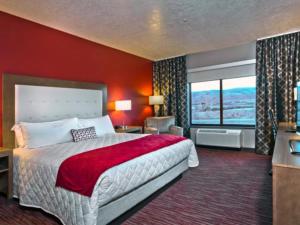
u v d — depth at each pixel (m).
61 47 3.65
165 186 2.78
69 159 1.98
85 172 1.75
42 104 3.23
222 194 2.53
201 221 1.94
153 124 5.19
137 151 2.29
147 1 2.68
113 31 3.71
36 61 3.27
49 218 2.03
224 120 5.33
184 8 2.89
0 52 2.86
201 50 5.07
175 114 5.70
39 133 2.75
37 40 3.29
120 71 4.95
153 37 4.07
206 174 3.28
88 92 4.00
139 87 5.59
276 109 4.29
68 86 3.67
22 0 2.60
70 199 1.75
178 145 2.94
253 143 4.83
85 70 4.08
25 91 3.04
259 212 2.08
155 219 1.99
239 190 2.64
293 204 1.26
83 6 2.78
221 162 3.96
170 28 3.61
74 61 3.87
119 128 4.55
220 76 5.16
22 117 3.00
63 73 3.67
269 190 2.62
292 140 2.10
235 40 4.36
